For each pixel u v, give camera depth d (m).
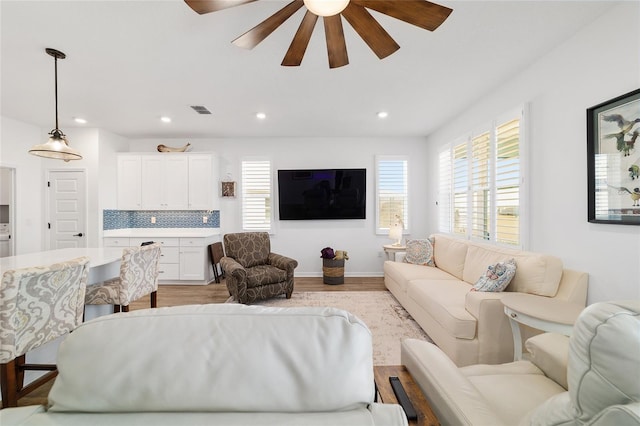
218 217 5.07
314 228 5.10
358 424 0.51
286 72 2.69
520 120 2.65
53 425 0.50
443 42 2.22
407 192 5.09
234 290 3.52
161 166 4.86
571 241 2.19
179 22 1.96
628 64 1.78
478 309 2.02
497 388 1.19
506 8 1.86
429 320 2.53
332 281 4.51
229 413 0.53
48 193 4.48
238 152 5.10
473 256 3.00
